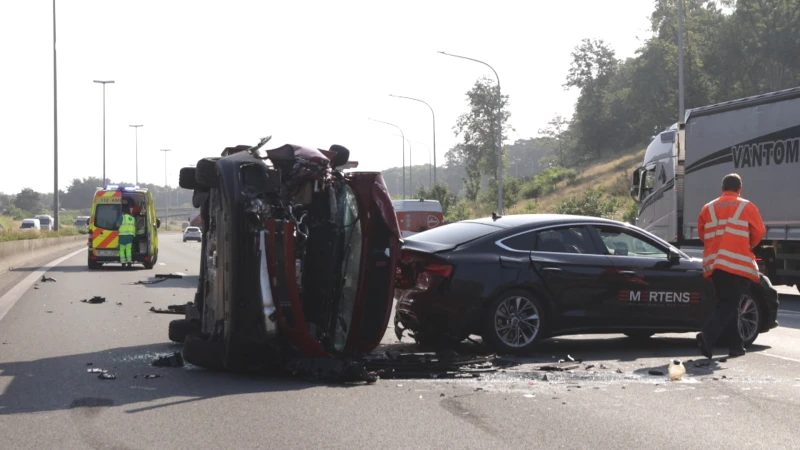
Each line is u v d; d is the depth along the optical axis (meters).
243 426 6.71
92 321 14.02
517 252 10.46
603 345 11.54
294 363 8.88
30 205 193.75
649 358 10.32
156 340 11.74
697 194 20.83
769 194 18.78
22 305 16.86
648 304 10.98
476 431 6.57
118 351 10.72
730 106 19.78
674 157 21.95
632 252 11.14
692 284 11.22
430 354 9.76
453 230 10.92
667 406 7.49
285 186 9.23
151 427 6.68
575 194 78.12
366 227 9.16
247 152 9.31
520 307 10.41
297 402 7.60
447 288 10.09
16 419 6.95
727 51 72.44
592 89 115.44
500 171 44.41
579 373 9.17
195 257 42.91
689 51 75.75
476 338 12.09
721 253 10.25
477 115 98.25
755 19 71.12
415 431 6.55
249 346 8.75
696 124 20.84
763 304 11.55
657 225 22.77
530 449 6.05
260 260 8.55
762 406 7.52
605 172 86.00
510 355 10.31
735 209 10.31
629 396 7.93
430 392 8.07
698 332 11.34
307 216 9.48
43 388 8.27
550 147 142.38
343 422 6.84
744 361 10.13
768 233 18.86
